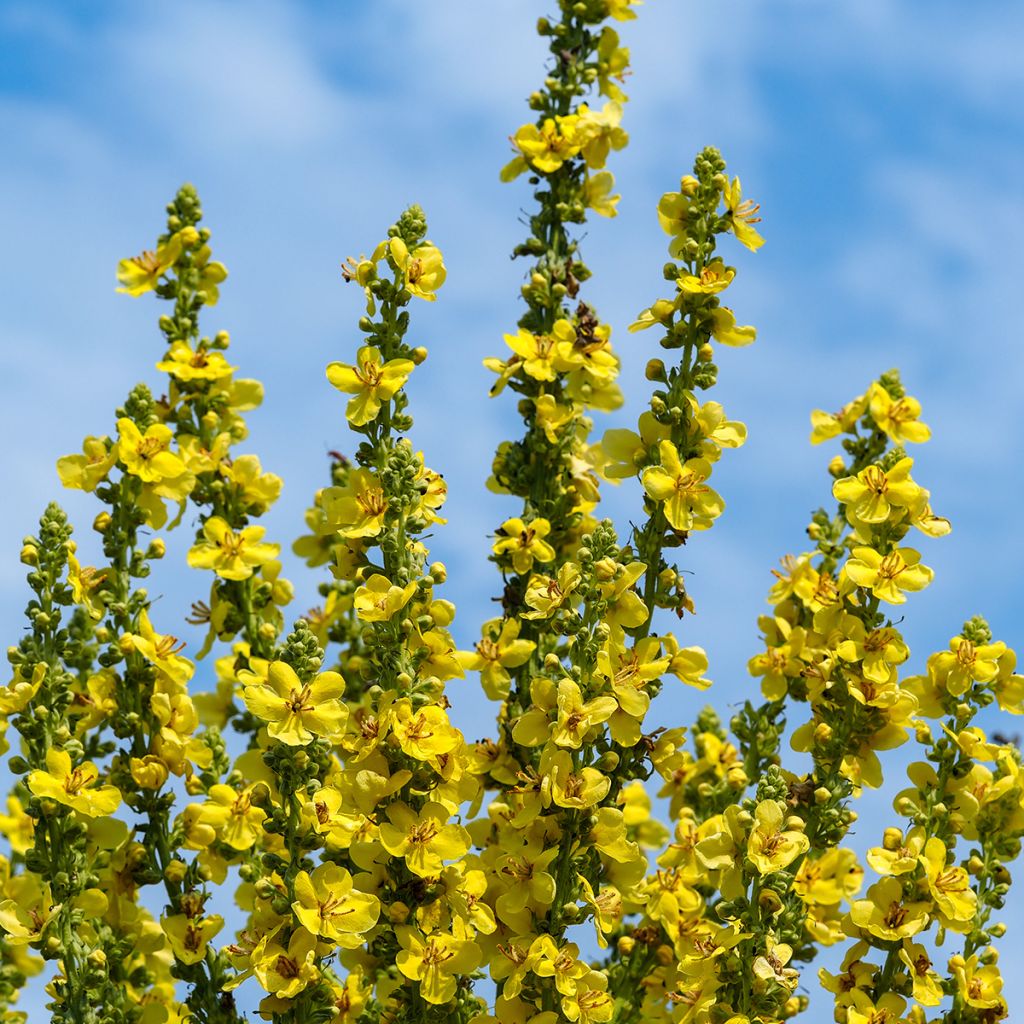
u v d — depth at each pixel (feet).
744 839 21.02
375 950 22.12
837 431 25.90
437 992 20.38
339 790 20.74
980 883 22.38
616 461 23.53
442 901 20.98
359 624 28.04
